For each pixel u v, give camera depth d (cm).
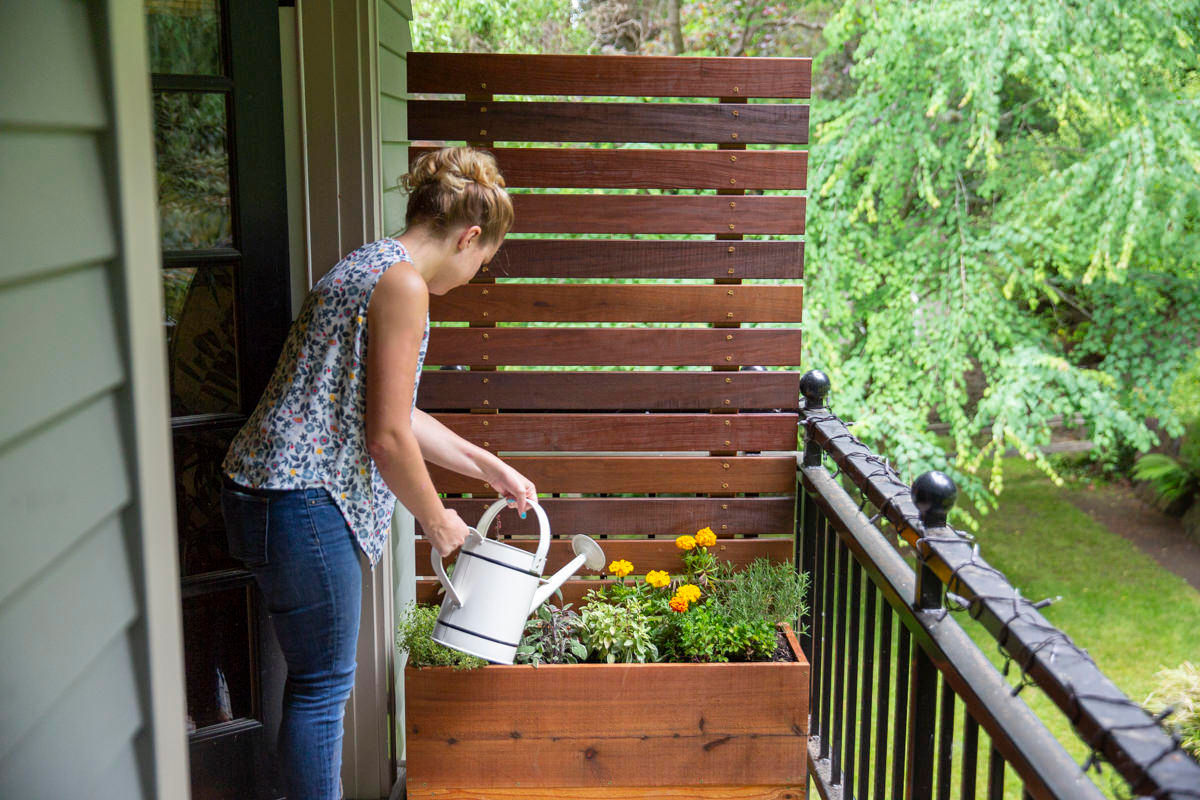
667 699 218
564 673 216
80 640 79
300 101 204
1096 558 639
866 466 189
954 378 574
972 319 572
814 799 313
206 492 200
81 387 78
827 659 229
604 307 250
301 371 173
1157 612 585
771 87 245
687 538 252
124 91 83
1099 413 580
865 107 571
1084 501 697
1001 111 617
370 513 179
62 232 76
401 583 242
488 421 252
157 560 91
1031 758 113
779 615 235
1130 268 604
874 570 176
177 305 192
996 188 596
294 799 185
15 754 71
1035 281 569
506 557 200
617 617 227
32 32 71
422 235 183
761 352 253
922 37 564
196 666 204
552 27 643
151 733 91
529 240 248
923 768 159
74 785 79
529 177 246
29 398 71
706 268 250
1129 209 553
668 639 232
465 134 245
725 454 259
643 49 664
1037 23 527
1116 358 603
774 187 249
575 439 254
